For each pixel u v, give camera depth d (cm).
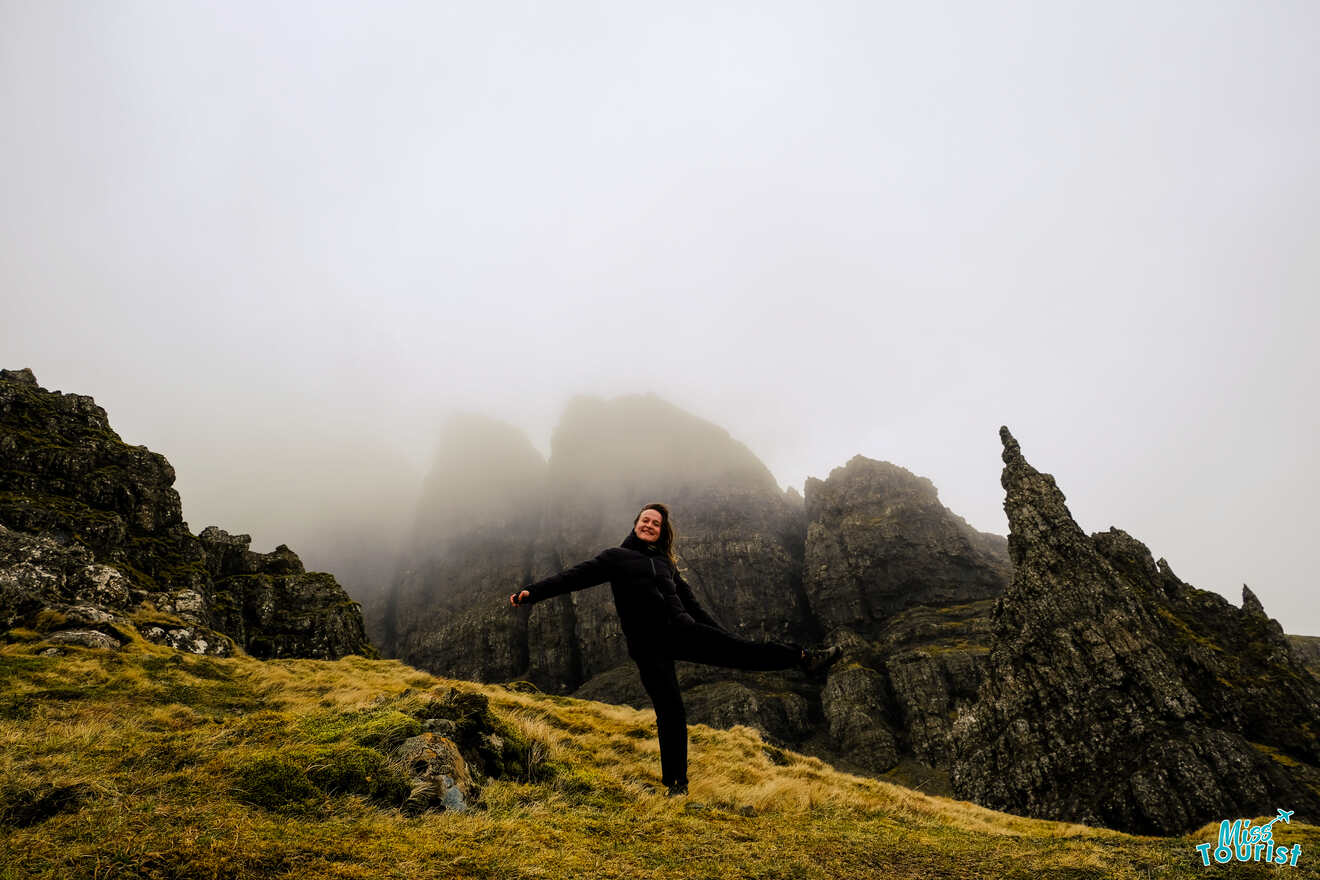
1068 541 9062
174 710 1142
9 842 357
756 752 1569
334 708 910
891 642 15538
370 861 391
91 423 5159
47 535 3741
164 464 5138
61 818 407
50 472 4391
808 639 18850
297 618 5084
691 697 14862
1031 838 825
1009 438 10744
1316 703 6650
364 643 5416
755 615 19550
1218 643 7706
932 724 12381
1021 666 8200
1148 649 7394
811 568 19825
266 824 432
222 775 526
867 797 1200
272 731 716
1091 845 689
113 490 4591
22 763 559
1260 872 537
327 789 535
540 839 498
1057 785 6875
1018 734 7581
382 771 580
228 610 4647
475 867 407
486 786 670
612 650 18988
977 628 15062
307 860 379
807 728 13862
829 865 544
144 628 2748
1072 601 8325
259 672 2062
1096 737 6962
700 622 729
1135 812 6056
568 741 1112
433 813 542
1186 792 5947
